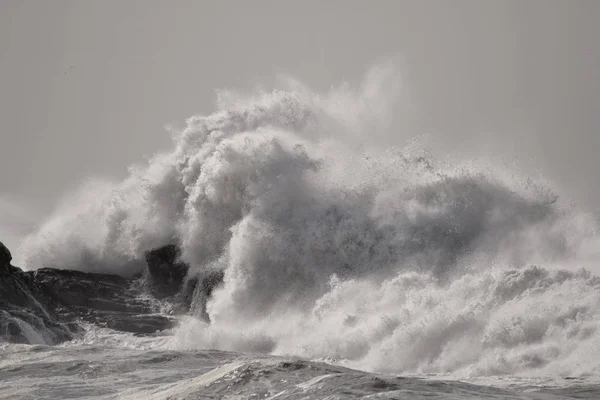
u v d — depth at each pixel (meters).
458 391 45.75
